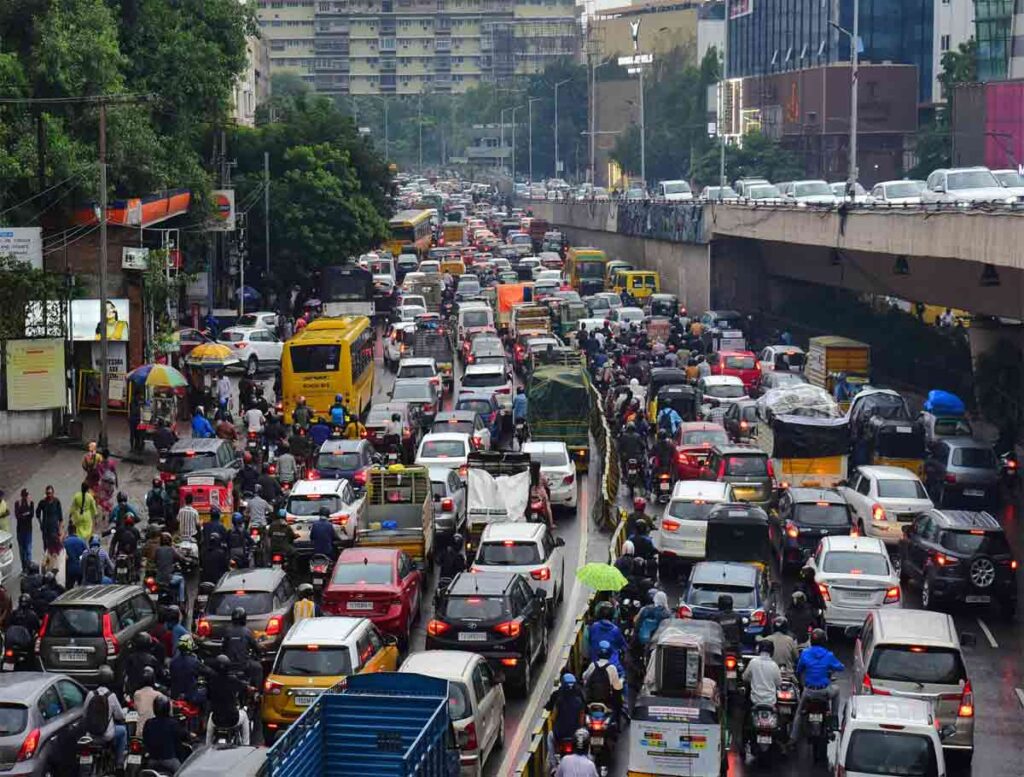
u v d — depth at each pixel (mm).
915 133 153500
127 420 58125
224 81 80938
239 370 74500
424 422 58156
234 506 41375
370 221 98625
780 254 90812
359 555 31609
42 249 58562
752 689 24969
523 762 21797
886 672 24734
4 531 37094
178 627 27656
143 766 21672
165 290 62031
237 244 89812
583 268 113062
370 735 17516
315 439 50938
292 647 24734
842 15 172000
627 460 48562
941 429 51625
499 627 28141
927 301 69125
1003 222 49375
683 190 126938
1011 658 31812
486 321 83375
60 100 57938
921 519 36594
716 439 47656
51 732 21969
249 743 24484
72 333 55750
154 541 34500
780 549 38625
